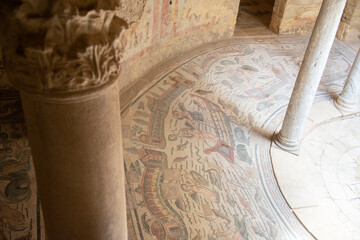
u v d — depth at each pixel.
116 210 2.54
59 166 2.19
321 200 5.59
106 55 1.98
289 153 6.25
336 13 5.12
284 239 4.89
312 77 5.63
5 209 3.99
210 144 6.02
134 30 6.60
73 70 1.87
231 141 6.19
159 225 4.60
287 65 8.51
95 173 2.25
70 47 1.85
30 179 4.27
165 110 6.52
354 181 6.07
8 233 3.82
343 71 8.55
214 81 7.58
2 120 4.65
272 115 6.92
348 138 6.94
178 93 7.01
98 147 2.17
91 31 1.89
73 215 2.41
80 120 2.03
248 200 5.27
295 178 5.86
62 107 1.97
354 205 5.61
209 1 8.33
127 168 5.26
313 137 6.83
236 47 8.97
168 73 7.53
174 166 5.46
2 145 4.47
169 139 5.92
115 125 2.23
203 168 5.55
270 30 9.92
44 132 2.08
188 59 8.15
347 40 9.83
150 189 5.03
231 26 9.24
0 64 4.46
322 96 7.73
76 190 2.29
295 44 9.42
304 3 9.46
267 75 8.07
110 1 1.93
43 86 1.89
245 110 6.94
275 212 5.25
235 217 4.96
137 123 6.10
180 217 4.75
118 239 2.72
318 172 6.07
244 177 5.61
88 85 1.94
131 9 4.19
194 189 5.18
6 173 4.27
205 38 8.86
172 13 7.53
